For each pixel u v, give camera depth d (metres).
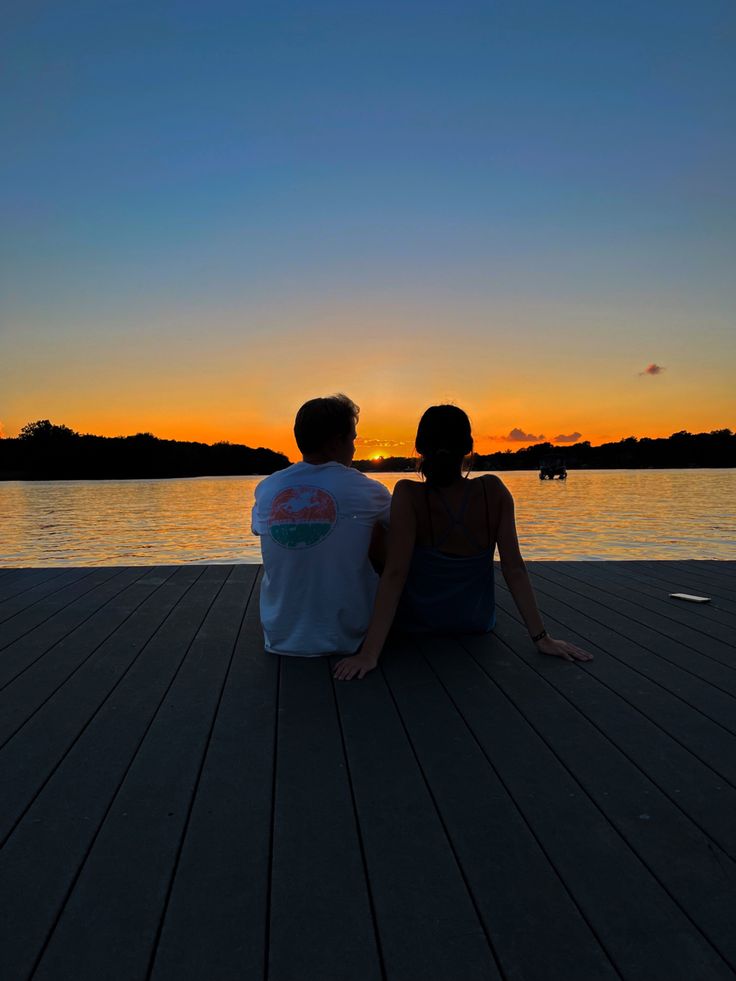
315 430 2.75
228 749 1.97
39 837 1.52
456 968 1.13
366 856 1.45
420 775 1.81
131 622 3.43
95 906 1.29
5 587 4.30
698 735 2.05
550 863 1.42
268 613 2.85
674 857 1.44
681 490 49.56
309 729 2.10
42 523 23.92
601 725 2.12
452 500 2.83
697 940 1.19
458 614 3.02
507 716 2.20
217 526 22.20
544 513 26.31
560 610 3.66
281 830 1.55
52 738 2.04
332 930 1.23
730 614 3.57
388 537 2.79
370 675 2.58
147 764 1.88
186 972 1.12
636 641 3.05
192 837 1.52
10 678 2.58
